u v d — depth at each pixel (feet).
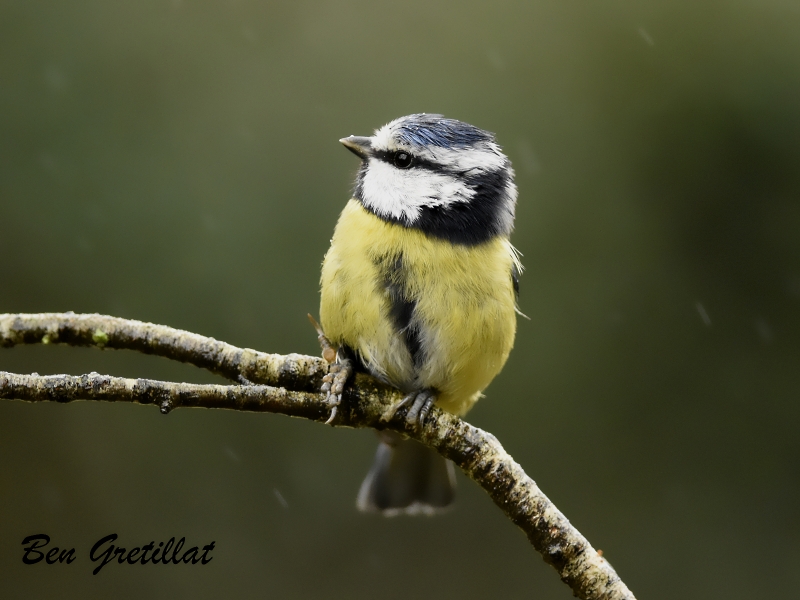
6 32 40.06
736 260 40.96
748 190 41.47
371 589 37.45
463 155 21.16
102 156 39.40
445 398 21.53
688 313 40.45
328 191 40.11
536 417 39.17
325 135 40.91
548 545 17.02
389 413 18.10
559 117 42.16
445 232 20.57
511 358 39.47
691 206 41.47
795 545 38.04
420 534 38.27
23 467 37.58
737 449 39.19
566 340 39.91
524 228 40.81
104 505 37.63
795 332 40.09
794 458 38.83
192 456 38.01
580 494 38.88
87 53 40.40
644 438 39.32
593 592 16.78
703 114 41.88
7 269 37.86
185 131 40.14
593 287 40.60
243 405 16.46
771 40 42.27
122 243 38.42
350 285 20.27
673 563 38.14
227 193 39.50
